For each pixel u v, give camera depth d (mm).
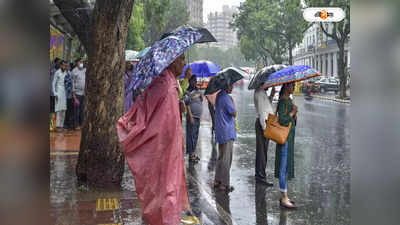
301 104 27359
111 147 5891
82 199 5262
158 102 3445
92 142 5902
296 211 5125
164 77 3486
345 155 9086
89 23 6508
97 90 5812
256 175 6762
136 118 3564
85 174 6039
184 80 9328
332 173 7320
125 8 5648
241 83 64312
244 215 4953
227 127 6082
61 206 4941
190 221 4520
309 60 64625
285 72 5223
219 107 6160
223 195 5902
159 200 3398
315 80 41000
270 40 50562
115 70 5805
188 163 8305
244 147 10289
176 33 3656
